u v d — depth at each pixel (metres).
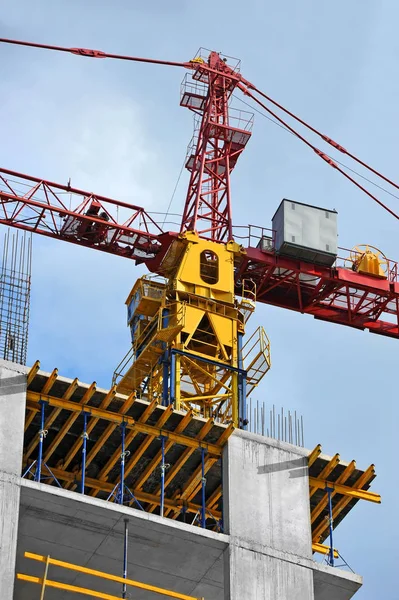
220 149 101.44
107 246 97.38
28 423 62.44
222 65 106.69
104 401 62.72
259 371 83.38
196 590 63.78
